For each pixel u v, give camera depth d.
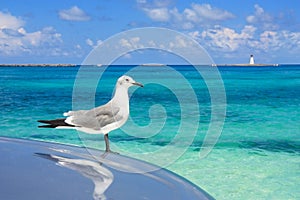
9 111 19.98
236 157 10.23
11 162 1.21
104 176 1.13
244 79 44.56
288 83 38.91
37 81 41.19
